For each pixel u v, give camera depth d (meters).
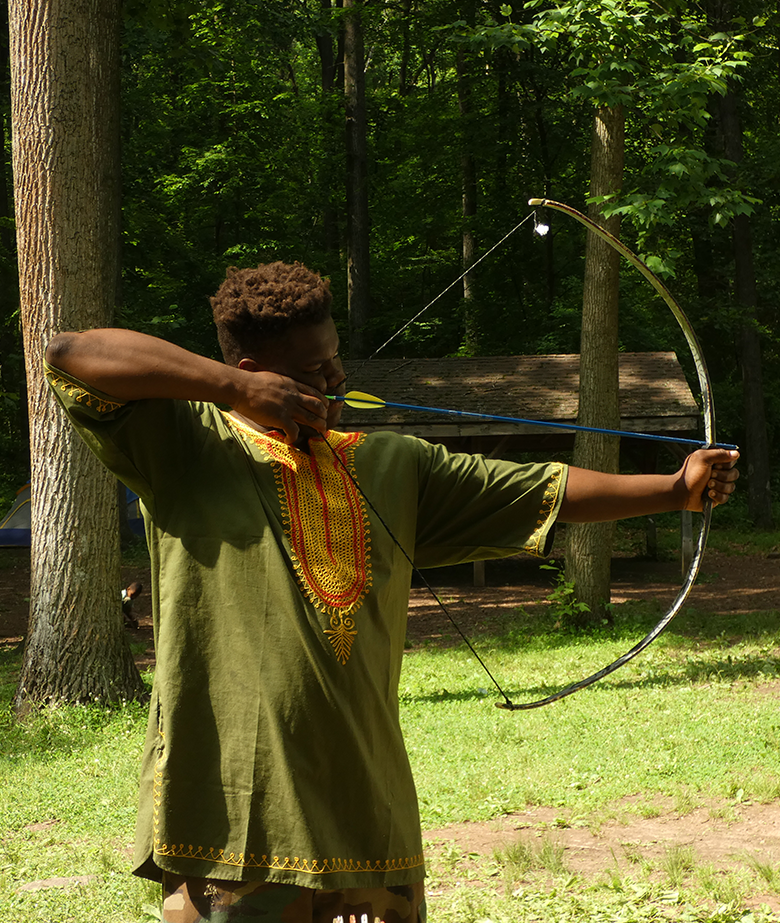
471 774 5.84
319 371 1.78
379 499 1.83
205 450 1.75
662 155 9.28
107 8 8.32
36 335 7.36
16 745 6.78
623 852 4.66
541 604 13.42
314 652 1.67
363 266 22.61
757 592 13.77
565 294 23.08
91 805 5.56
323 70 26.86
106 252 7.55
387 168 25.48
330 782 1.68
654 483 1.91
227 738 1.65
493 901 4.10
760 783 5.38
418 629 11.98
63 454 7.45
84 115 7.32
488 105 22.98
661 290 2.09
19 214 7.32
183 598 1.70
